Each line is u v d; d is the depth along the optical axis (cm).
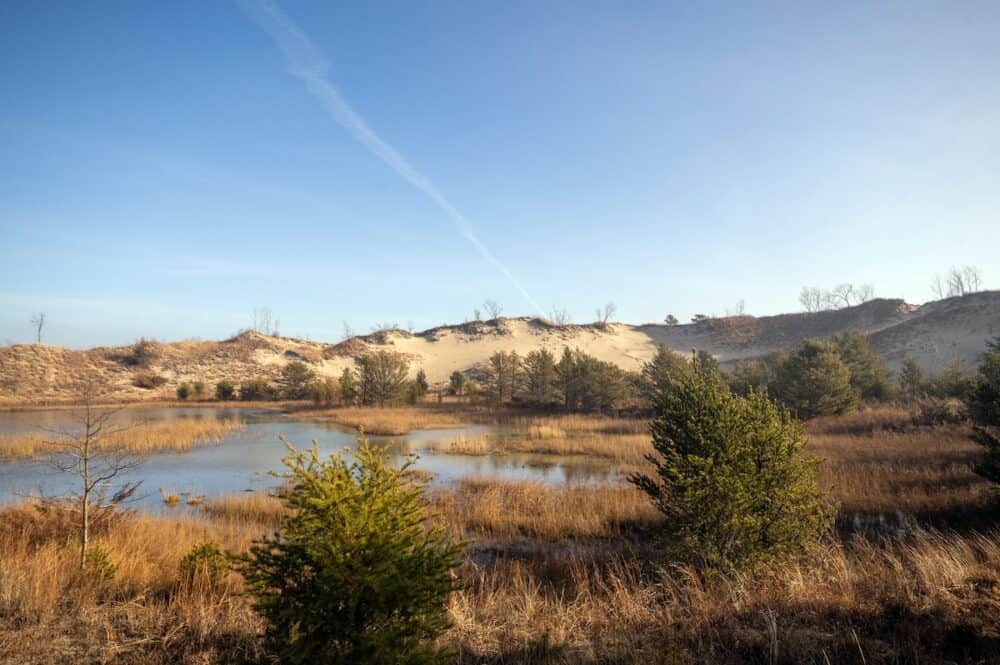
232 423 3416
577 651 529
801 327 9038
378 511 407
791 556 744
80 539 901
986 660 465
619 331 10525
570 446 2494
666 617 599
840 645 502
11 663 501
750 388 853
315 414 4159
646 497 1409
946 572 634
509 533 1208
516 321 10488
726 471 751
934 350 5653
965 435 1988
